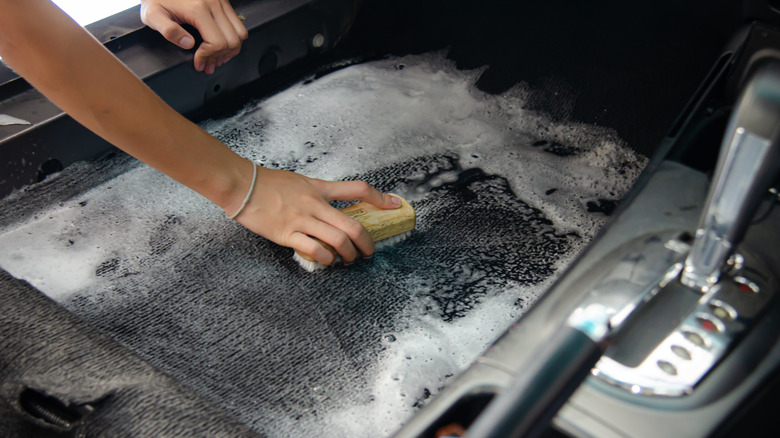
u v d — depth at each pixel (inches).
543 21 69.6
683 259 25.8
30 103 46.8
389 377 36.5
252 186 39.8
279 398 35.3
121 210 47.6
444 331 39.3
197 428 24.6
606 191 50.7
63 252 44.4
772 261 25.7
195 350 37.9
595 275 25.9
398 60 64.4
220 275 42.8
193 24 50.5
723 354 23.0
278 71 60.8
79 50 30.3
